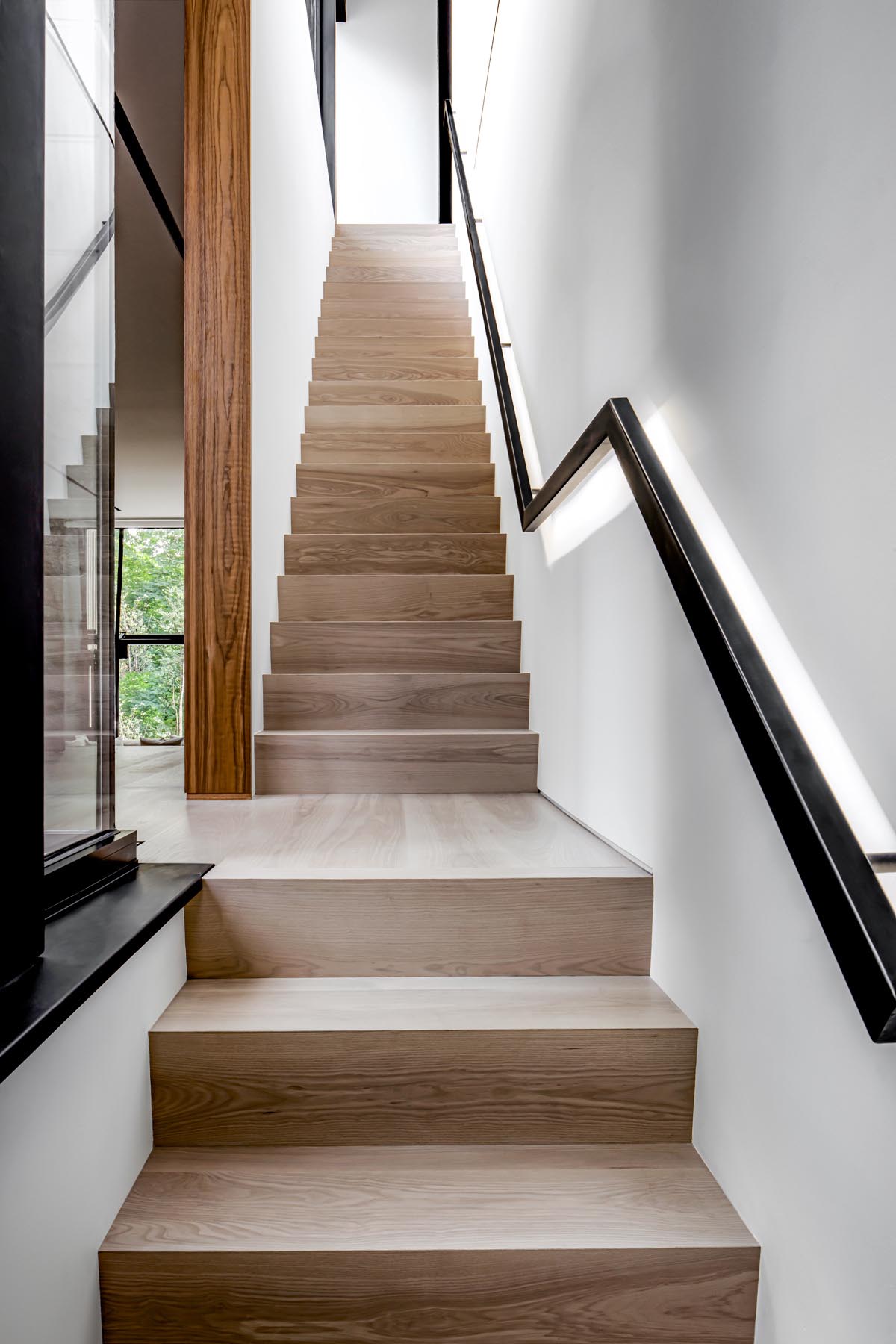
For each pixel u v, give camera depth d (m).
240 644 2.16
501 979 1.38
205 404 2.16
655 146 1.37
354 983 1.36
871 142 0.77
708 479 1.13
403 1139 1.19
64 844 1.19
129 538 9.15
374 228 5.29
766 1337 0.97
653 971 1.39
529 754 2.29
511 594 2.85
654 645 1.37
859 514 0.79
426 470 3.33
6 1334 0.76
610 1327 0.99
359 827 1.80
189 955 1.37
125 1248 0.97
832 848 0.75
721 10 1.11
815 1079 0.87
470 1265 0.98
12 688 0.90
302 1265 0.97
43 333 1.04
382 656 2.63
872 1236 0.77
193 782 2.17
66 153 1.15
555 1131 1.20
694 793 1.21
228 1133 1.18
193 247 2.17
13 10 0.90
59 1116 0.88
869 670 0.77
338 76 6.50
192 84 2.19
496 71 3.54
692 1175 1.13
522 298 2.76
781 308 0.94
